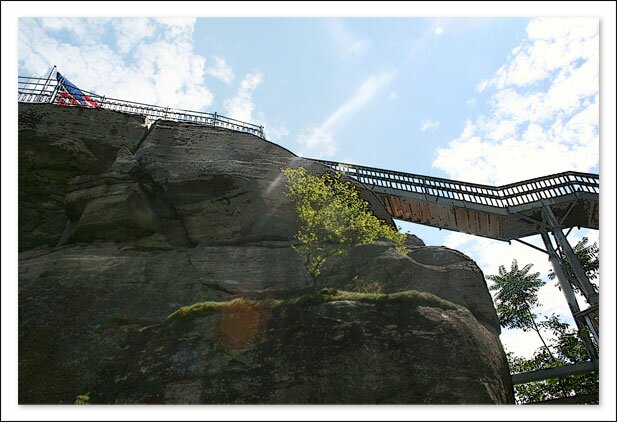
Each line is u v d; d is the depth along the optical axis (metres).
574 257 24.55
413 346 13.45
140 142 24.94
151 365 13.41
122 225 20.70
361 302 14.60
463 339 13.93
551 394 27.55
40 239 20.94
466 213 27.50
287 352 13.30
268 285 18.80
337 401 12.39
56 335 14.89
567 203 26.41
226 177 22.34
